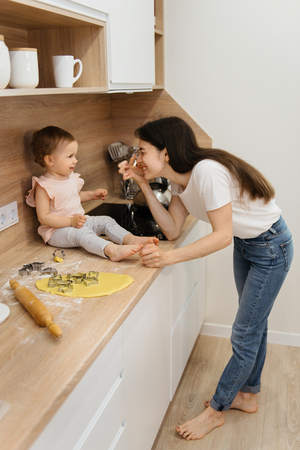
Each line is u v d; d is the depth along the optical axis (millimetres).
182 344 1931
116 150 2260
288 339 2385
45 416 731
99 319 1035
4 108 1408
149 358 1429
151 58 1913
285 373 2146
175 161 1443
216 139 2201
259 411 1893
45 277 1291
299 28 1955
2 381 805
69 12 1208
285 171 2146
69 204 1578
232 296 2402
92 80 1521
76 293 1165
